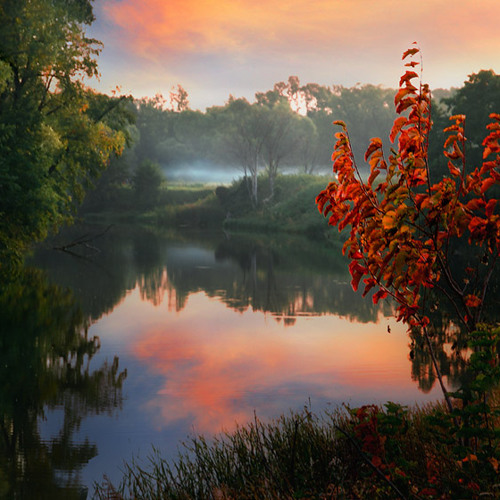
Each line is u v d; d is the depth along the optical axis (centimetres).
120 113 3675
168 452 867
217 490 609
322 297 2328
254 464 648
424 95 434
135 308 2091
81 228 6216
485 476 393
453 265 2445
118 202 8812
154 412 1053
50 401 1127
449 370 1214
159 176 8962
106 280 2752
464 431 404
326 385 1188
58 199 2898
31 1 2956
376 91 14950
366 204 433
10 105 2925
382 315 1944
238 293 2431
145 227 6750
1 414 1055
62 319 1889
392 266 433
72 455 865
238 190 7812
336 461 552
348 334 1662
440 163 3769
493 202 420
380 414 448
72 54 3238
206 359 1422
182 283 2700
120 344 1580
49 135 2797
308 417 736
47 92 3353
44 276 2819
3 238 2742
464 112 4084
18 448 891
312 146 13050
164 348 1538
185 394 1158
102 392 1180
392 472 426
